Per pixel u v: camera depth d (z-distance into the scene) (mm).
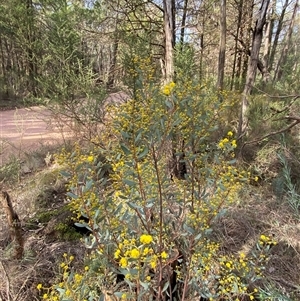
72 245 2287
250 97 3758
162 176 1349
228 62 7770
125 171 1222
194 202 1501
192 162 1526
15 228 2037
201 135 1433
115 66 4035
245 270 1585
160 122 1125
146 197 1276
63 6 3514
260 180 2977
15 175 3416
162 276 1429
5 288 1906
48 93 3814
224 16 3469
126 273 1040
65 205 2783
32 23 3971
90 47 4262
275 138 3217
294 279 1886
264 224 2332
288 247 2076
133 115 1112
